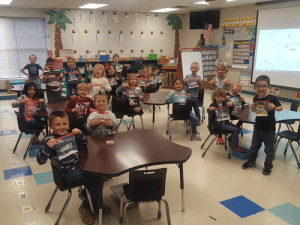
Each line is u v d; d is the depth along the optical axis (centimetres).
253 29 796
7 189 292
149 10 934
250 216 248
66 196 279
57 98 457
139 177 194
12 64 861
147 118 581
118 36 966
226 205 264
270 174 330
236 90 404
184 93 432
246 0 717
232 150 389
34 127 369
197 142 438
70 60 632
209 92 877
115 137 268
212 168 346
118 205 262
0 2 690
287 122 398
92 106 362
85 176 221
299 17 660
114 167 199
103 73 507
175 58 1027
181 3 761
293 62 688
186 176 325
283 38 705
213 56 929
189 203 268
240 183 308
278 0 709
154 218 244
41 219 241
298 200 274
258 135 331
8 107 673
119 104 441
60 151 211
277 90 750
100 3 735
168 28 1059
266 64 764
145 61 1030
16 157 377
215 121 374
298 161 348
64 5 770
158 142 254
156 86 624
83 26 894
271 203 269
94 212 247
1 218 242
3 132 483
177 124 540
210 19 919
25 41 863
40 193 285
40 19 867
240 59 859
